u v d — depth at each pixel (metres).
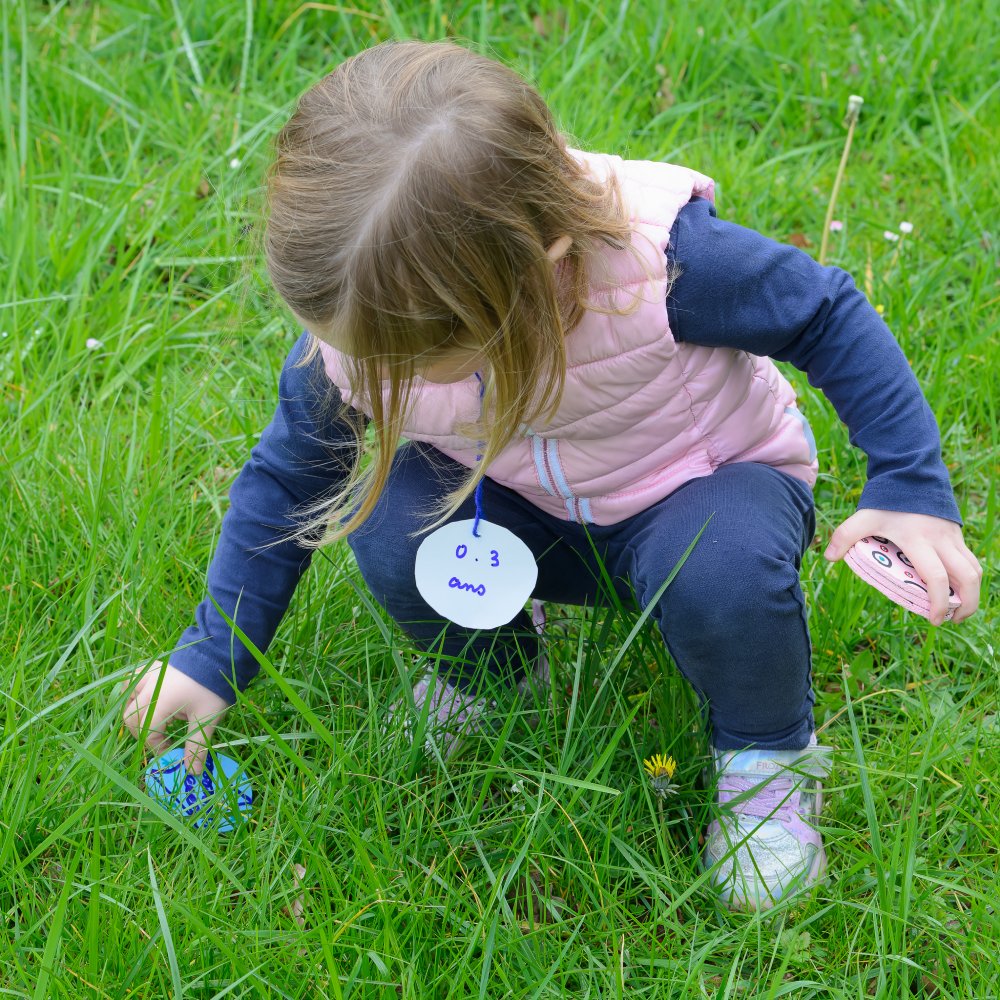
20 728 1.58
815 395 2.36
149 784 1.68
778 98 3.25
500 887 1.55
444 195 1.27
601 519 1.70
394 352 1.33
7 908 1.59
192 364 2.58
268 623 1.73
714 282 1.49
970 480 2.27
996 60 3.32
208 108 3.10
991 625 1.99
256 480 1.72
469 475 1.70
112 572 2.02
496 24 3.46
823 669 1.95
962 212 2.84
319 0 3.44
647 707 1.80
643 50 3.33
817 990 1.49
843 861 1.69
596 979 1.50
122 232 2.76
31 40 3.23
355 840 1.51
